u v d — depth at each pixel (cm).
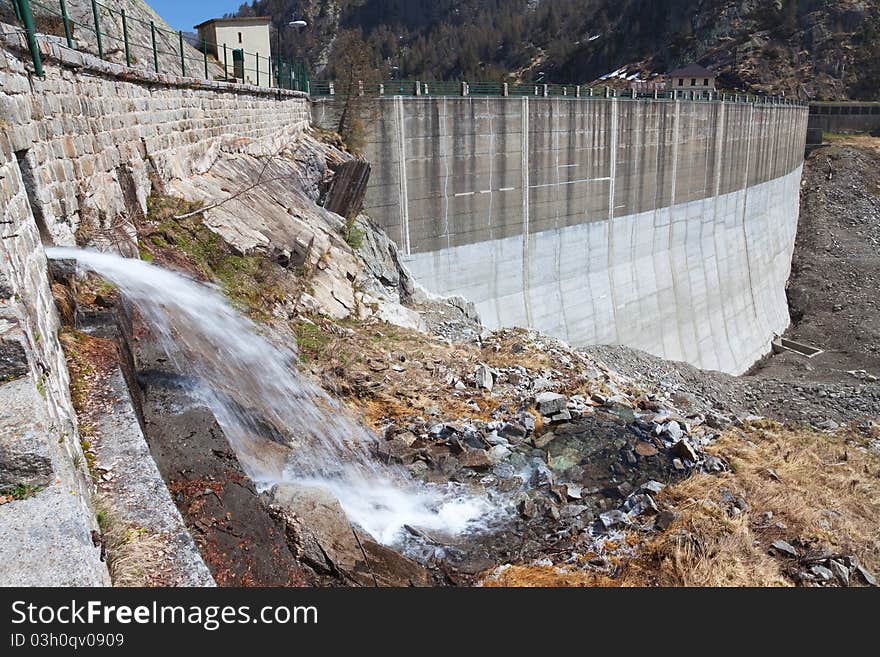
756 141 5791
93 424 682
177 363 995
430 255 3409
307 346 1525
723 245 5419
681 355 4803
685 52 12225
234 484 804
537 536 1159
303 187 2412
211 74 2692
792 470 1574
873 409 3095
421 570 982
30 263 750
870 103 9538
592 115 3900
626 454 1469
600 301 4244
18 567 449
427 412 1472
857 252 6638
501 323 3725
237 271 1503
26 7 829
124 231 1150
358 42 3303
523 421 1525
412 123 3209
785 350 5544
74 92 995
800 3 11744
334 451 1219
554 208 3878
